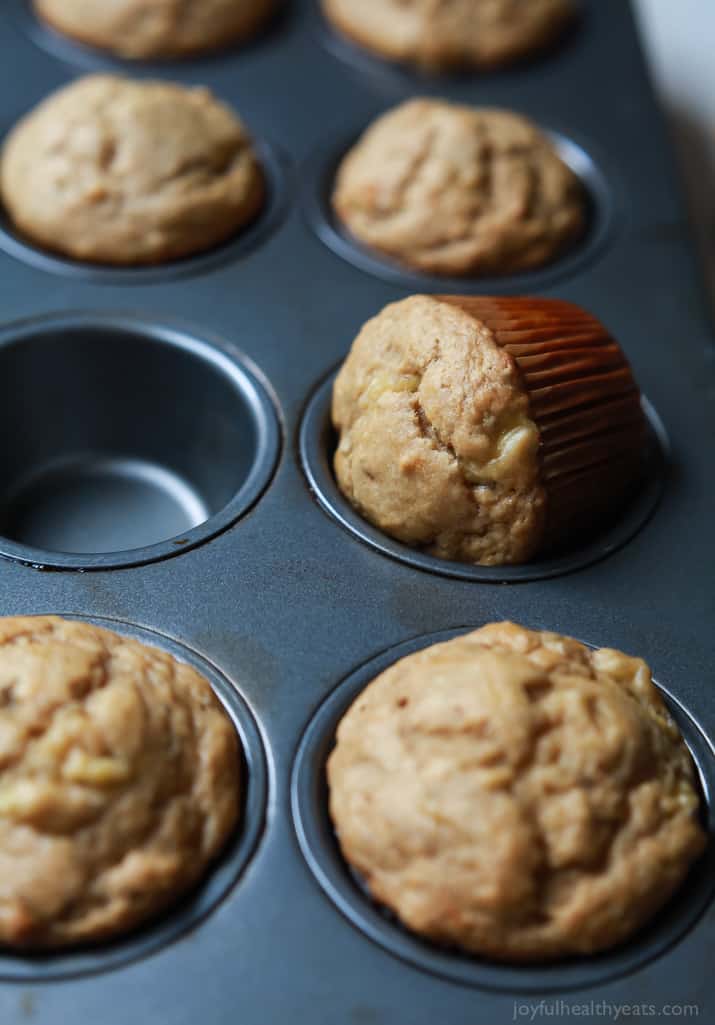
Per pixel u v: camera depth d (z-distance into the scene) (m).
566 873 0.34
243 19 0.54
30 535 0.46
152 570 0.40
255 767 0.37
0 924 0.34
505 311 0.41
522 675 0.36
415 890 0.34
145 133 0.47
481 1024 0.34
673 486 0.42
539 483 0.39
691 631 0.39
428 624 0.39
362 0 0.54
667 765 0.36
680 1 0.59
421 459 0.39
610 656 0.37
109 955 0.34
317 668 0.38
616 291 0.47
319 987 0.34
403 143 0.47
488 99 0.53
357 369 0.41
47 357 0.45
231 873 0.35
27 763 0.34
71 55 0.53
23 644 0.36
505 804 0.34
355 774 0.36
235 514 0.41
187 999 0.34
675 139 0.60
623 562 0.40
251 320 0.45
